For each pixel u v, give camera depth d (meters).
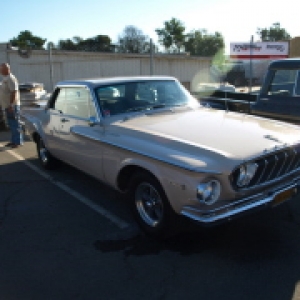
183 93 5.27
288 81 5.93
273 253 3.39
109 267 3.26
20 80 20.44
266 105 6.23
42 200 4.91
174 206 3.28
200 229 3.59
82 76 21.23
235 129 3.80
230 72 21.86
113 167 4.01
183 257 3.37
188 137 3.54
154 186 3.49
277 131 3.82
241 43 13.25
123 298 2.83
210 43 48.28
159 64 21.92
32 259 3.42
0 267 3.30
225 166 3.02
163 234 3.56
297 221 4.01
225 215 3.09
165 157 3.24
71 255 3.48
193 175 3.02
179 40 50.41
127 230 3.96
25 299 2.85
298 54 22.12
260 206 3.27
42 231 3.99
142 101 4.77
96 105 4.43
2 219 4.34
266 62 20.83
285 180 3.62
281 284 2.93
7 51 20.08
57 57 20.84
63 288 2.98
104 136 4.12
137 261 3.34
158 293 2.88
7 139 9.10
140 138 3.72
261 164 3.22
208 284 2.96
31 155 7.43
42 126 5.90
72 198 4.95
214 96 8.17
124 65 21.50
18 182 5.70
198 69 23.14
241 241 3.62
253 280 2.99
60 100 5.45
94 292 2.91
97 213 4.43
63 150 5.27
